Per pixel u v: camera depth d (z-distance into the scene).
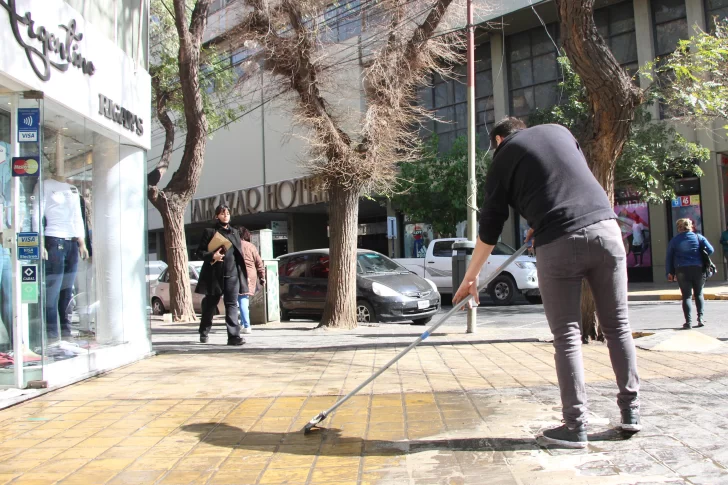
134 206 7.62
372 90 10.88
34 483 3.18
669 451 3.22
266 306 12.62
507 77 22.61
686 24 18.70
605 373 5.40
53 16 5.64
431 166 19.05
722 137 17.84
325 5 11.19
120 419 4.46
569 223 3.38
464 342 8.02
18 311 5.42
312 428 3.97
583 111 17.25
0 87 5.31
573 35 6.73
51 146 5.88
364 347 7.91
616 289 3.47
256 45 11.02
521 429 3.76
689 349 6.54
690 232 9.67
